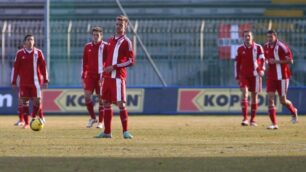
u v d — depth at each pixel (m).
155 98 78.19
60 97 78.25
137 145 35.84
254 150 33.12
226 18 91.25
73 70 88.38
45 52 80.31
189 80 87.38
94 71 52.50
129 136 40.97
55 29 89.94
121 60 39.84
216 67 86.25
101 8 105.75
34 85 53.31
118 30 39.91
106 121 41.53
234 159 28.83
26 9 106.12
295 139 40.69
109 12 105.75
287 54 52.47
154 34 88.56
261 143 37.47
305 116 73.44
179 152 32.03
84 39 88.75
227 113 77.50
